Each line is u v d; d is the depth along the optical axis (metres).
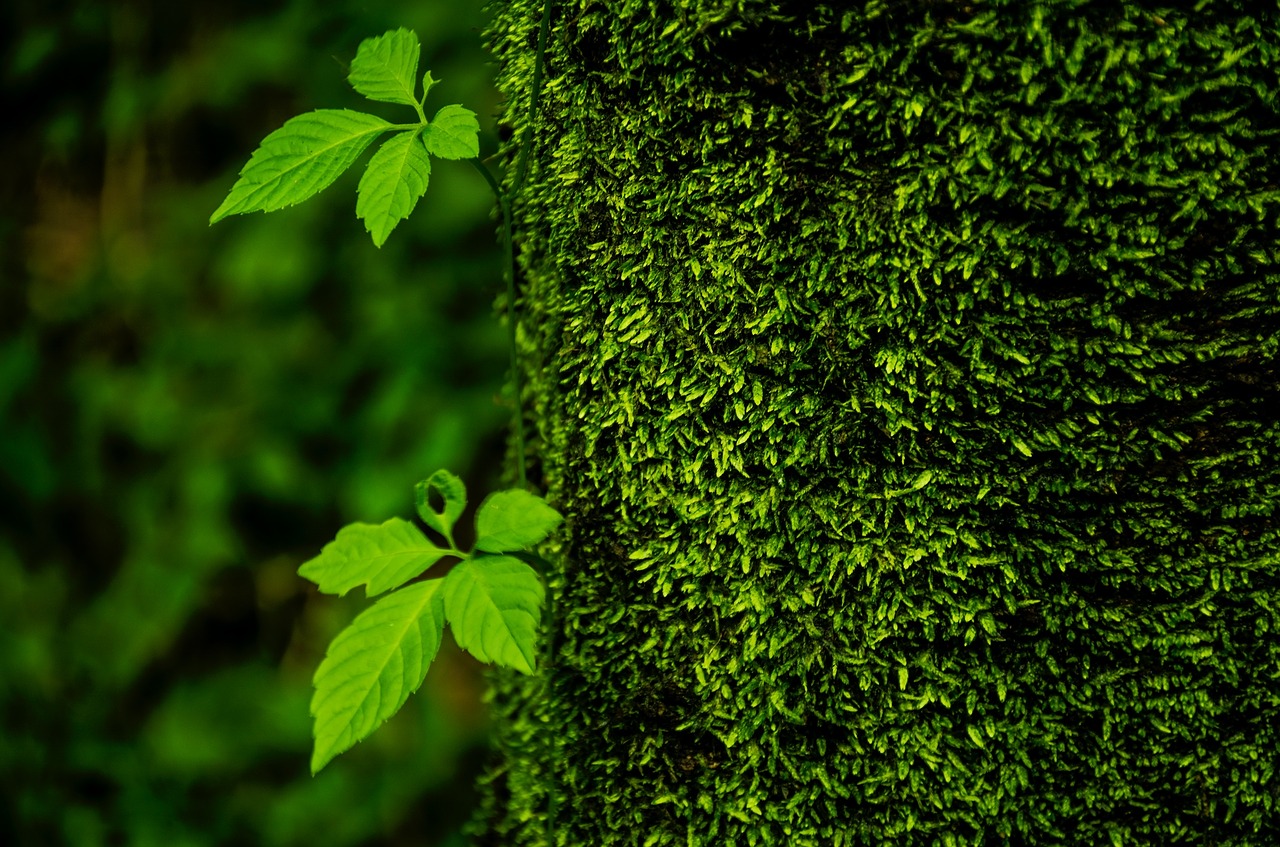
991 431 0.65
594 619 0.68
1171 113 0.64
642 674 0.68
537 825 0.70
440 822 0.87
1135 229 0.64
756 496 0.66
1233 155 0.64
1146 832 0.65
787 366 0.66
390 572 0.67
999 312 0.65
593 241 0.67
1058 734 0.65
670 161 0.66
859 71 0.65
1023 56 0.64
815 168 0.65
